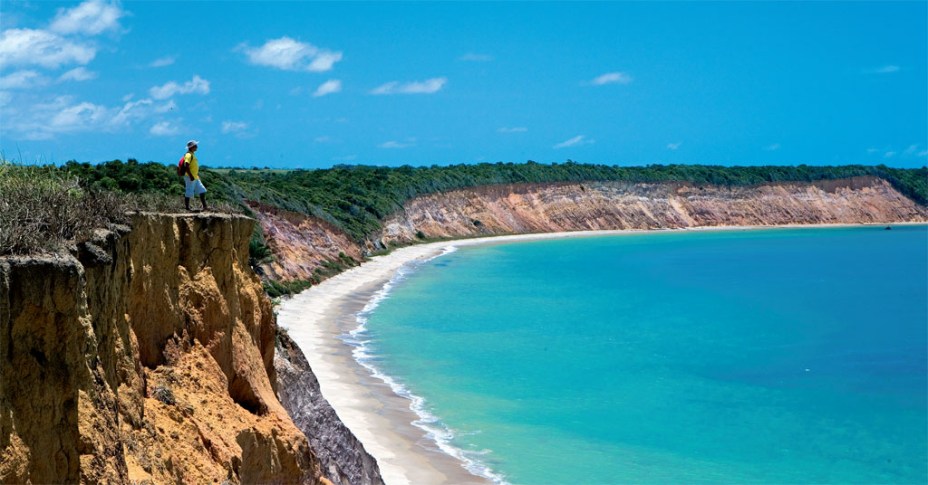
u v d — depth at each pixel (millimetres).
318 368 49344
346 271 89312
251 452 17984
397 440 38000
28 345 10602
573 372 55500
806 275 116312
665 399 50219
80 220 13258
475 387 49312
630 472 37125
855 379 56938
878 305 91250
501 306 80812
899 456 40562
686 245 155125
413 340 60750
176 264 18094
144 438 14203
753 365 60469
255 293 21703
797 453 40719
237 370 19344
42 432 10648
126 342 14695
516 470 35875
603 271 113438
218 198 70250
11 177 14734
